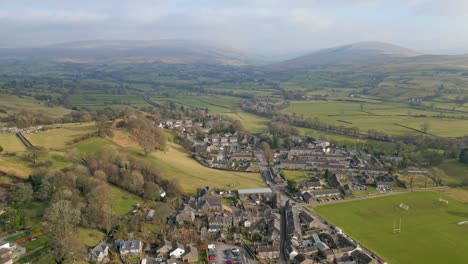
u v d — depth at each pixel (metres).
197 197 189.00
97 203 151.00
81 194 165.50
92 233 142.25
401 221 174.00
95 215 147.62
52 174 165.12
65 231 129.38
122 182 186.88
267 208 182.75
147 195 180.00
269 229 159.62
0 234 131.50
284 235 158.88
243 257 140.25
